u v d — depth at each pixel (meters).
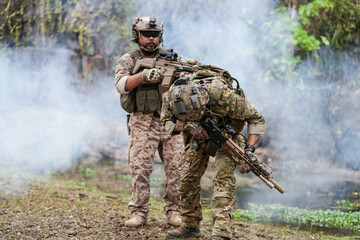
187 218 5.76
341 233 7.30
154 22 6.01
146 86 6.04
